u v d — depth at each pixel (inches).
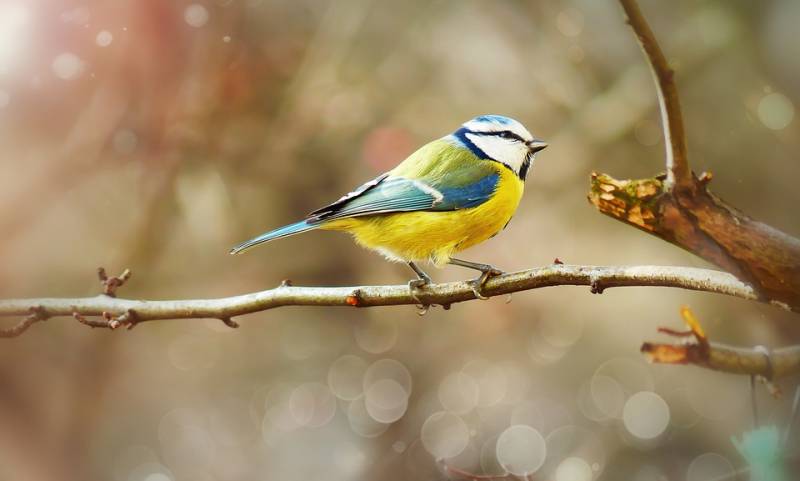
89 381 100.0
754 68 100.1
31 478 98.7
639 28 87.0
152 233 99.3
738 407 99.5
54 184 98.0
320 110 99.3
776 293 87.2
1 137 97.7
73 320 100.0
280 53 99.0
